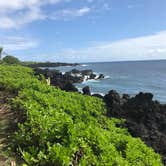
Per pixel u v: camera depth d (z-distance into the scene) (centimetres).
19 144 716
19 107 988
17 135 738
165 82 6288
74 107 996
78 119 907
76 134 646
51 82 3734
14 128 887
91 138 647
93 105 1161
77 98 1207
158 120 2066
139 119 2017
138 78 7519
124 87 5516
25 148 687
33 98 1048
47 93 1277
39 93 1098
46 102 973
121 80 7025
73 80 6112
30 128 745
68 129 656
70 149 594
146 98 2328
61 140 659
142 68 13825
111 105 2133
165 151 1475
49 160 586
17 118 952
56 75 4756
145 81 6644
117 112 2023
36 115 788
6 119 988
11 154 705
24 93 1112
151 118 2033
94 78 7281
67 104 1013
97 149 623
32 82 1480
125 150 676
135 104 2219
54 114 827
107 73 9900
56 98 1095
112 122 1058
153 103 2283
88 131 670
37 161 600
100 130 764
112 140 723
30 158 616
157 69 12425
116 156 619
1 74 1944
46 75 4184
